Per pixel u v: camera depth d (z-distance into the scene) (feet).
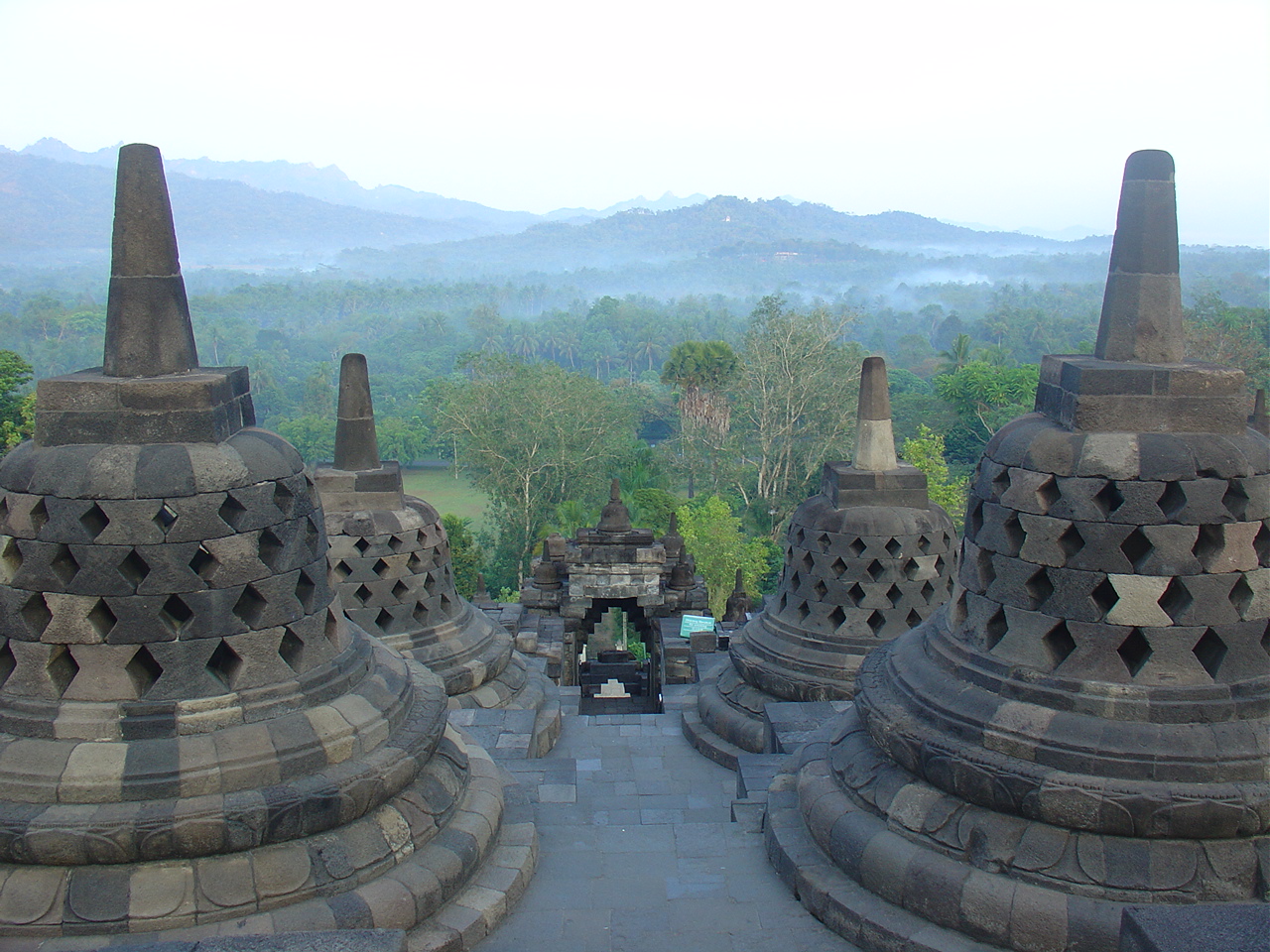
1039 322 437.99
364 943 17.39
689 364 249.75
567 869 28.40
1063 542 23.39
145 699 22.63
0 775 21.70
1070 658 23.17
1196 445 22.70
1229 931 15.76
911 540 44.21
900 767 25.44
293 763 23.08
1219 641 22.52
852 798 26.30
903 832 24.13
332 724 24.14
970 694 24.13
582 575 84.33
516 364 205.36
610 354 495.41
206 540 23.02
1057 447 23.59
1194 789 21.01
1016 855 22.08
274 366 417.08
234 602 23.48
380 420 292.20
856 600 44.70
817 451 195.72
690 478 233.55
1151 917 16.20
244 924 21.43
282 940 17.47
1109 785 21.38
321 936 17.61
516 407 177.58
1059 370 24.91
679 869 28.22
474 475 200.44
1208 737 21.54
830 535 44.88
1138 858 21.20
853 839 24.72
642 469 198.08
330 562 47.91
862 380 45.96
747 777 35.04
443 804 26.17
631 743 48.83
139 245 23.62
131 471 22.59
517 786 32.89
